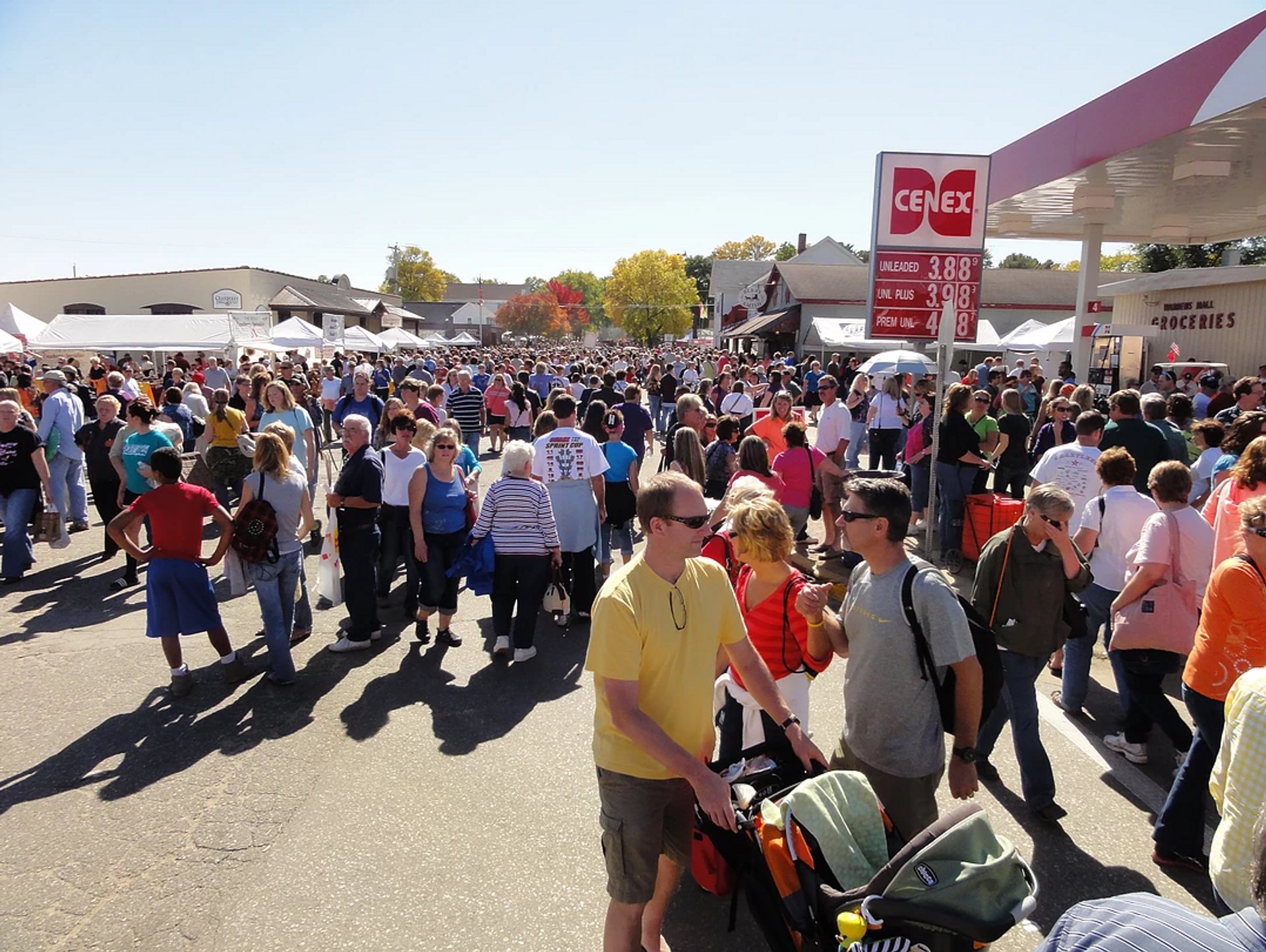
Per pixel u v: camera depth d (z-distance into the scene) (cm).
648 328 9506
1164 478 424
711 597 283
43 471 818
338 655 629
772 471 754
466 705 541
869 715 301
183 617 542
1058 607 396
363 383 1062
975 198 1048
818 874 263
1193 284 1941
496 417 1798
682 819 287
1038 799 402
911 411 1411
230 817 411
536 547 605
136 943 324
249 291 3966
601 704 280
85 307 3906
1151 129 1020
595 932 331
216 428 991
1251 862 221
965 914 228
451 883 360
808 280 3853
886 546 299
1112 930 147
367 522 626
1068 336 2031
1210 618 339
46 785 441
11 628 680
